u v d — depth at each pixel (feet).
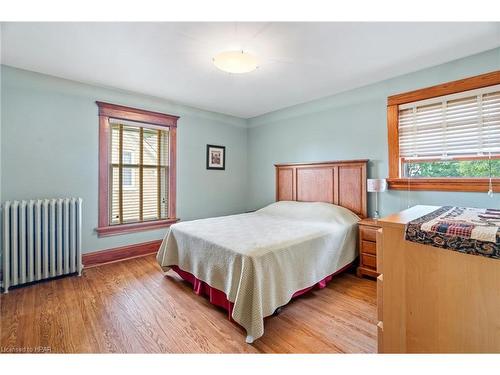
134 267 9.94
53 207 8.55
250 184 15.85
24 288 7.95
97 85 9.96
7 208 7.72
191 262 7.71
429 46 6.98
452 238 2.88
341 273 9.43
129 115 10.85
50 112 9.00
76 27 6.03
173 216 12.44
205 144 13.82
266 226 8.76
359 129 10.36
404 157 9.15
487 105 7.31
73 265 8.98
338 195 11.00
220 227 8.61
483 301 2.75
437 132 8.31
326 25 5.96
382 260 3.55
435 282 3.08
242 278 5.60
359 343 5.32
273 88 10.39
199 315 6.46
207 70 8.58
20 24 5.89
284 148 13.62
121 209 10.93
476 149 7.54
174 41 6.68
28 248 8.09
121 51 7.23
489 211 4.35
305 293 7.72
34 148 8.70
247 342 5.34
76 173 9.59
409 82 8.84
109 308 6.76
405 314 3.33
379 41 6.69
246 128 15.99
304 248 7.02
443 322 3.03
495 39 6.61
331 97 11.30
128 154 11.11
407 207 8.99
